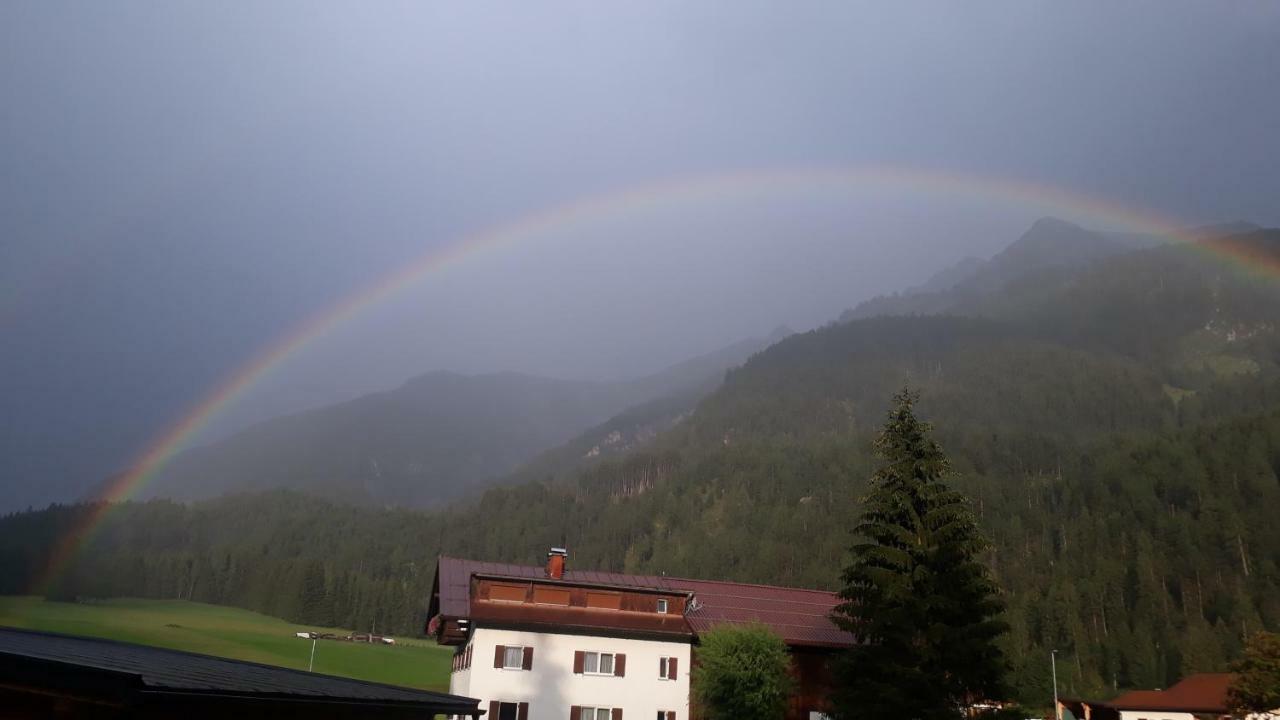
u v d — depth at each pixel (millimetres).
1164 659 113000
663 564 192750
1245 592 125625
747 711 42656
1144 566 135250
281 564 170875
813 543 177625
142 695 10695
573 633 46812
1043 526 164375
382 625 158000
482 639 45656
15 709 11328
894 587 34156
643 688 46750
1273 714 56625
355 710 16953
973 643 32906
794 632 50312
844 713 34594
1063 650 121562
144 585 170125
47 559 163625
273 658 101000
